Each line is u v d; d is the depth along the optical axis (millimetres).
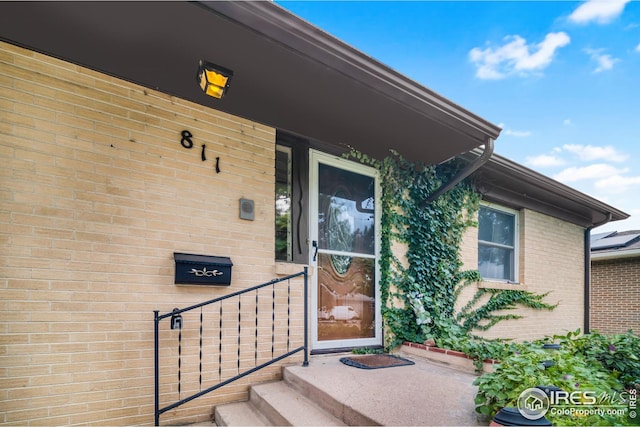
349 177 3951
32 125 2189
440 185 4512
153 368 2445
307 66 2340
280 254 3359
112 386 2293
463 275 4582
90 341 2248
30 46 2168
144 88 2623
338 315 3641
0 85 2117
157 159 2625
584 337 3666
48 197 2201
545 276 5934
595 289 10117
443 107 2865
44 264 2150
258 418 2447
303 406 2369
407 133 3316
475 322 4656
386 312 3850
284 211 3447
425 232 4250
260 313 3004
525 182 5012
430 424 1877
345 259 3795
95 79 2426
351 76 2430
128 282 2418
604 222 6766
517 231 5727
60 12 1861
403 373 2830
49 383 2104
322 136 3453
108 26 1978
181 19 1913
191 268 2629
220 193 2898
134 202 2498
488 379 2027
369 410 2039
